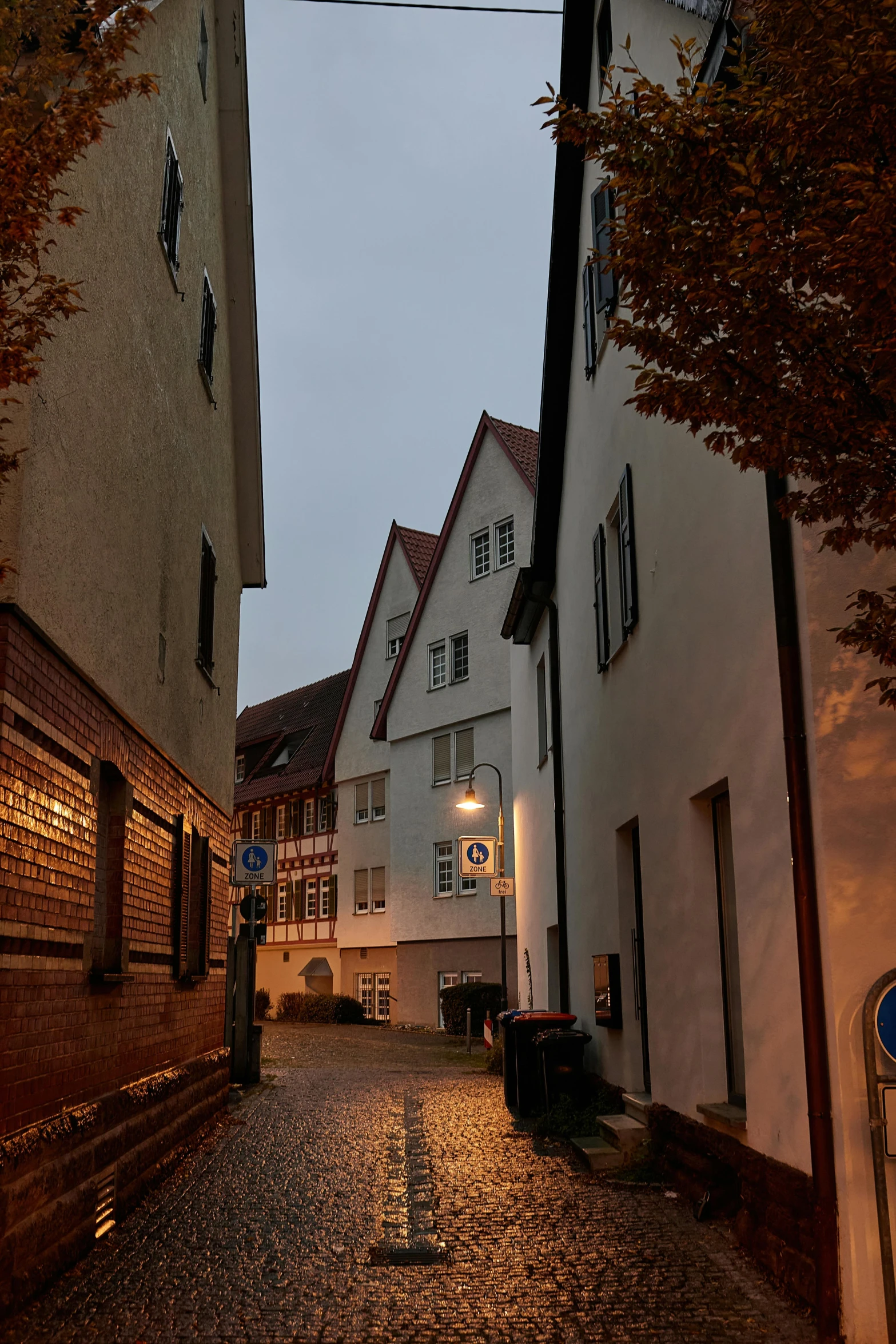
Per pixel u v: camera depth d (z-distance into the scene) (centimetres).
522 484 3216
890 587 466
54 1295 611
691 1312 580
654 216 441
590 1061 1313
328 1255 696
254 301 1531
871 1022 547
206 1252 702
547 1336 547
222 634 1431
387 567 4088
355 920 3981
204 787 1289
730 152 426
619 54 1143
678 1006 888
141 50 921
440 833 3419
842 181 387
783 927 638
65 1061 702
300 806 4491
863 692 600
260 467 1587
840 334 421
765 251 409
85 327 745
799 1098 609
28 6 422
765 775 669
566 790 1518
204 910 1250
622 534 1099
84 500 745
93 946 768
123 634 866
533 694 1856
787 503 450
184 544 1145
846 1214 552
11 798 599
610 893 1182
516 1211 811
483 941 3216
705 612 805
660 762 944
